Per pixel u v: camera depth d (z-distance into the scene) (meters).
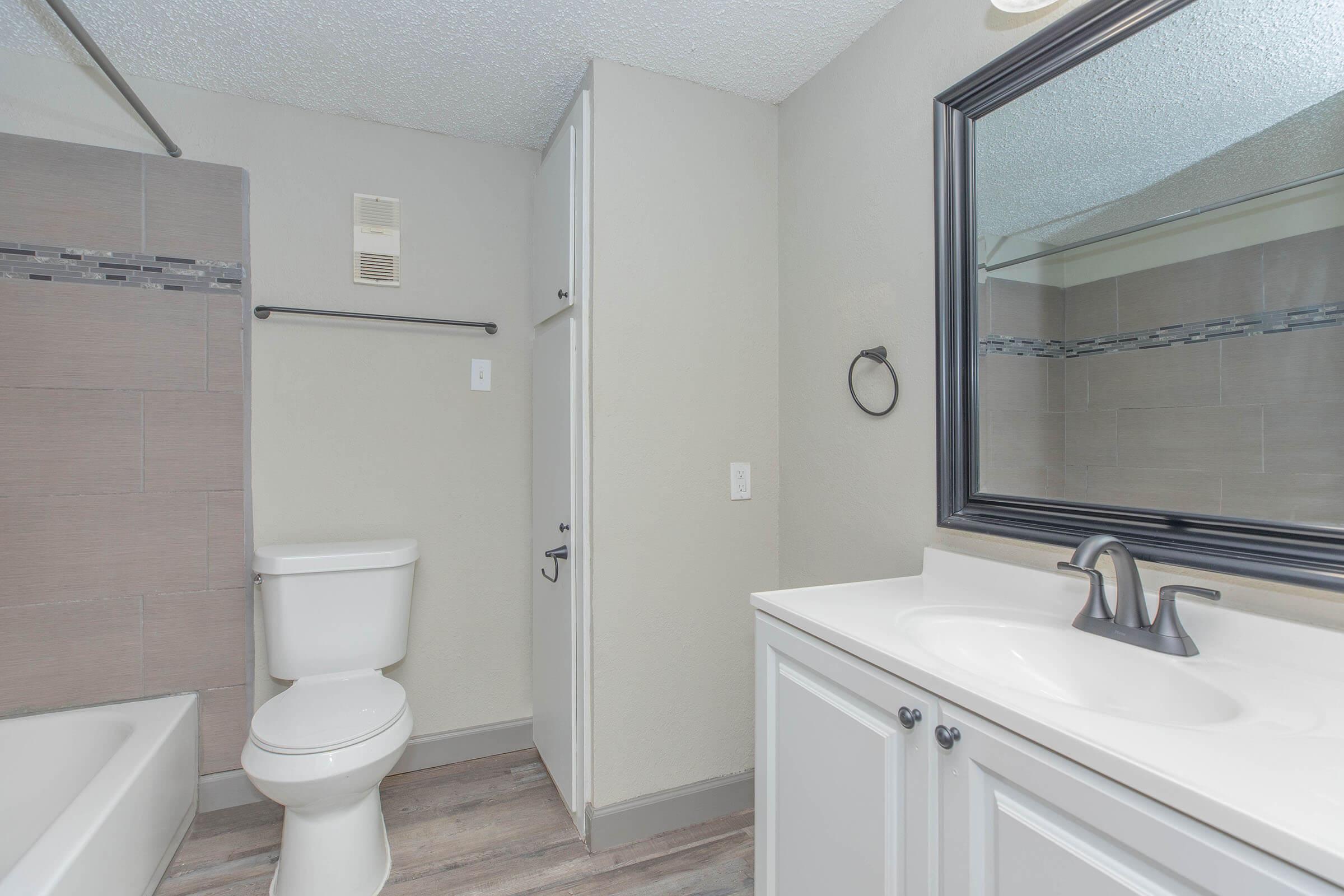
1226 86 0.97
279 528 2.04
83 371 1.82
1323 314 0.87
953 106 1.40
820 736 1.11
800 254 1.92
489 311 2.29
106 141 1.86
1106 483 1.13
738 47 1.72
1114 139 1.12
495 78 1.88
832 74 1.79
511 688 2.34
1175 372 1.03
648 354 1.82
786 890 1.21
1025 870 0.75
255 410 2.00
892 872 0.95
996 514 1.32
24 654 1.78
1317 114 0.88
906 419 1.54
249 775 1.45
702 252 1.90
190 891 1.58
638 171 1.81
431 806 1.97
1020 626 1.12
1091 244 1.16
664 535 1.85
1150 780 0.62
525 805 1.98
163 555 1.90
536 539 2.27
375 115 2.10
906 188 1.54
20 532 1.77
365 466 2.13
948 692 0.85
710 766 1.92
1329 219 0.86
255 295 2.00
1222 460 0.97
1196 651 0.95
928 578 1.45
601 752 1.77
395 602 1.98
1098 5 1.12
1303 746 0.67
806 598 1.28
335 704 1.67
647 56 1.77
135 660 1.87
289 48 1.74
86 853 1.23
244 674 1.98
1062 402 1.20
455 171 2.25
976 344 1.36
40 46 1.74
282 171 2.03
